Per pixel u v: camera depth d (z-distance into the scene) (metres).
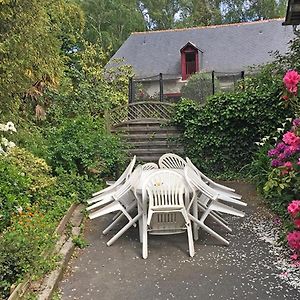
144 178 3.93
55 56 7.46
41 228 3.40
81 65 11.72
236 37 18.02
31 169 4.74
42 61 6.76
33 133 6.82
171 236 4.06
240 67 16.64
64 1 9.33
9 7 5.52
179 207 3.58
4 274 2.60
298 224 3.07
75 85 10.27
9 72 5.64
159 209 3.54
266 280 2.92
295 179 3.46
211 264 3.29
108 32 21.73
